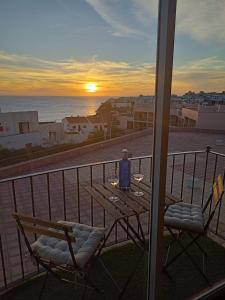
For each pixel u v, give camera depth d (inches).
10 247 116.3
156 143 52.9
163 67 47.7
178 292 81.3
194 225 82.4
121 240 108.9
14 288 83.4
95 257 74.9
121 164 88.8
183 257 98.0
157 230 57.8
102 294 80.6
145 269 90.0
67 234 59.0
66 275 88.2
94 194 86.0
